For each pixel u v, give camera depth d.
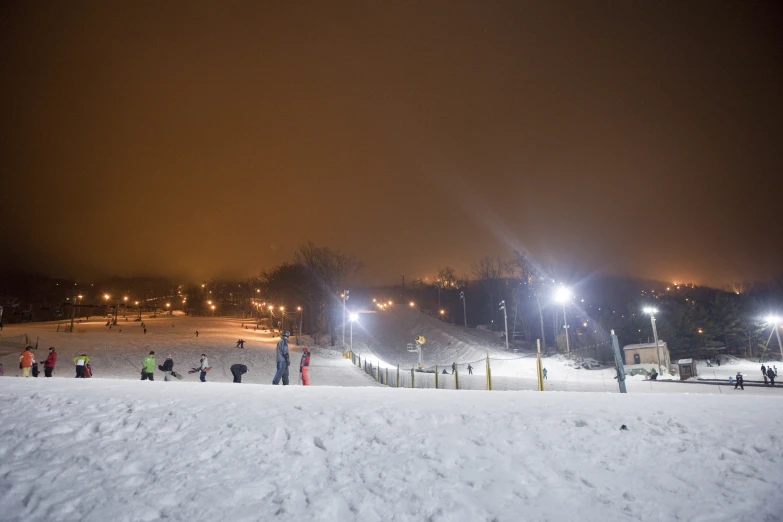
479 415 9.27
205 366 28.42
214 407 9.83
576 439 8.12
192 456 7.56
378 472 7.11
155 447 7.86
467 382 46.97
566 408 9.96
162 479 6.90
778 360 78.31
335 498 6.45
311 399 10.84
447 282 151.75
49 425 8.62
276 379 17.92
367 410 9.59
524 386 44.03
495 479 6.89
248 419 9.01
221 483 6.80
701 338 83.62
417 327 103.44
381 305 139.62
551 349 84.25
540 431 8.44
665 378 55.56
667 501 6.33
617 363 21.88
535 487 6.71
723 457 7.38
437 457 7.51
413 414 9.30
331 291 95.62
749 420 8.79
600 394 12.66
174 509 6.23
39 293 147.00
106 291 175.38
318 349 74.00
